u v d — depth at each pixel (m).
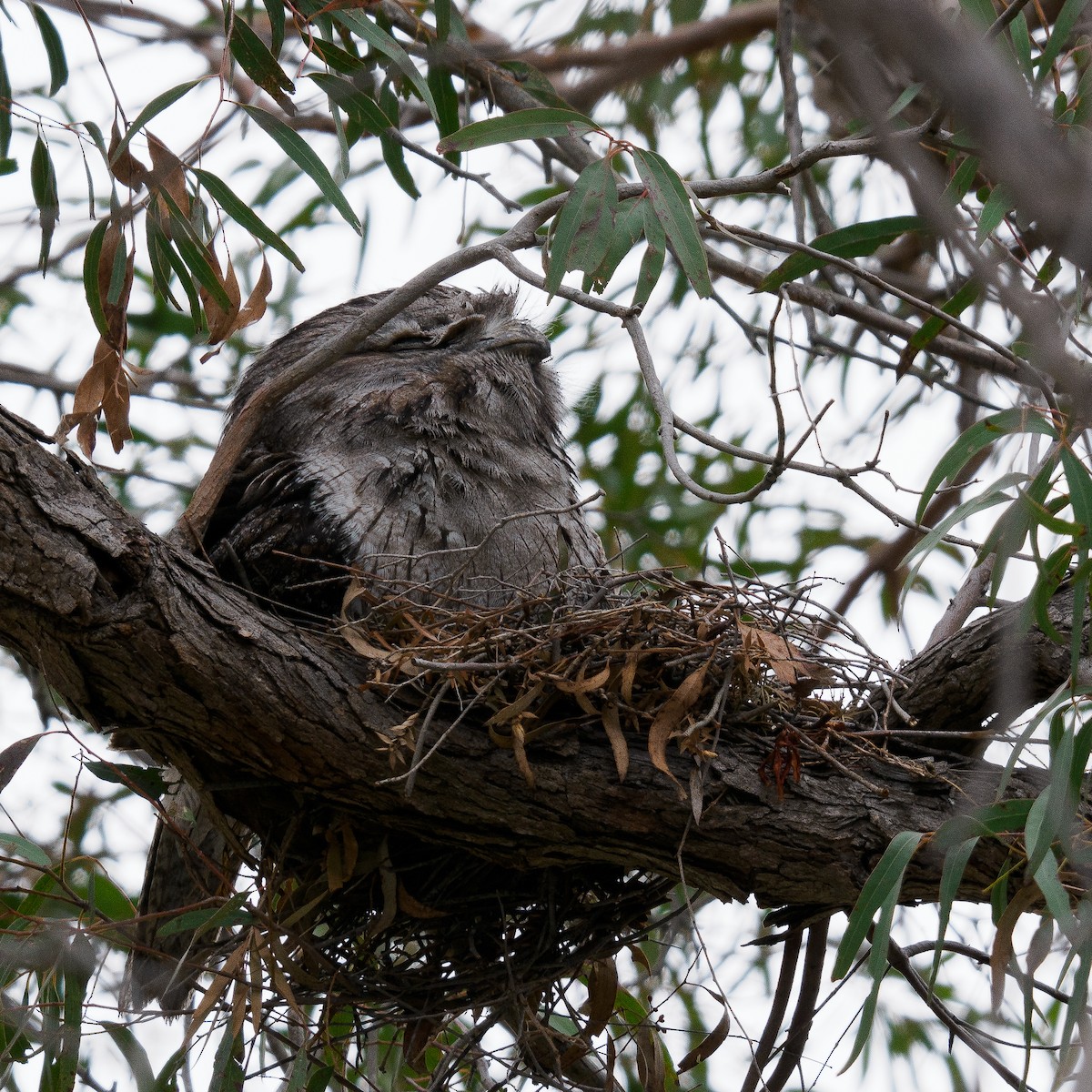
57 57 7.57
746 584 6.86
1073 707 5.39
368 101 7.31
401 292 6.29
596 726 6.54
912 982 7.24
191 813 7.60
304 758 6.18
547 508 8.16
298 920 6.77
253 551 7.49
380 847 6.75
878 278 6.20
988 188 7.71
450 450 8.14
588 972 7.85
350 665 6.27
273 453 8.07
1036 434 6.02
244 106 6.60
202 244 7.03
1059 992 6.90
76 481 5.71
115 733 7.00
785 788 6.48
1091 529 5.38
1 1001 6.63
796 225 8.02
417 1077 7.97
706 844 6.42
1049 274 6.66
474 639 6.41
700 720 6.37
